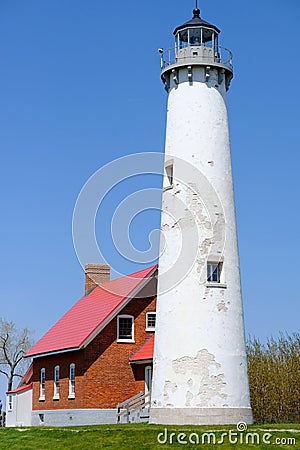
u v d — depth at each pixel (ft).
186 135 100.94
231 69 104.99
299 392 139.95
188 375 94.68
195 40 103.86
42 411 149.79
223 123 102.73
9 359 239.91
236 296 98.84
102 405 132.87
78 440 86.89
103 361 134.41
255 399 141.18
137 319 138.31
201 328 95.71
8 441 91.45
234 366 96.22
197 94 102.01
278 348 146.10
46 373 150.41
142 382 133.80
